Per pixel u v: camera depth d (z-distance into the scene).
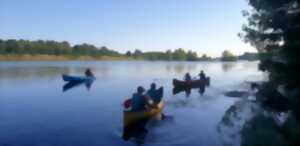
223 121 13.60
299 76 12.25
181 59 177.50
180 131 12.39
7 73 45.66
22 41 128.88
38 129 12.87
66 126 13.42
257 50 18.59
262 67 16.61
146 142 11.01
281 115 13.21
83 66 78.62
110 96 22.95
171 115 15.48
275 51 15.91
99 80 37.00
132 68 72.25
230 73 56.59
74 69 60.91
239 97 21.92
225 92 25.17
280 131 9.73
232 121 13.37
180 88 28.08
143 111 13.39
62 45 141.62
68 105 18.75
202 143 10.73
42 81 33.97
